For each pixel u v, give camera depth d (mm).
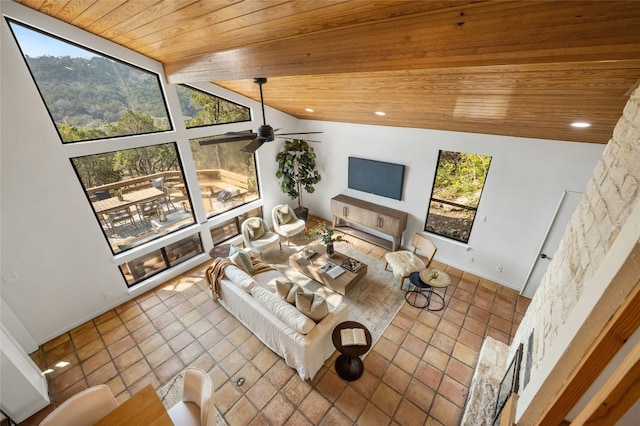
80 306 3893
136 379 3199
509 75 1827
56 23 2920
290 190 6242
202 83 4465
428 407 2867
